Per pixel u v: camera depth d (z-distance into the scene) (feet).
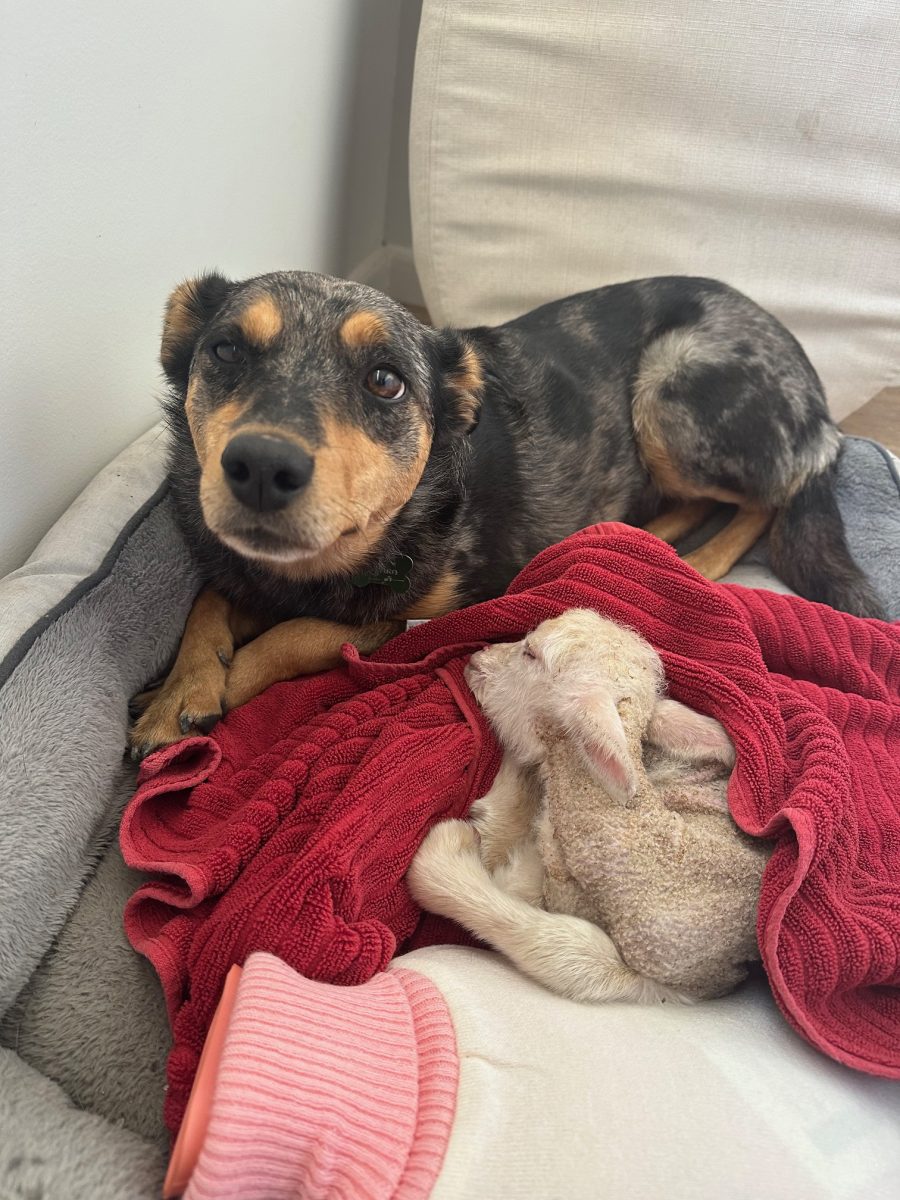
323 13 2.57
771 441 2.29
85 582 1.62
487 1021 1.17
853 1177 1.05
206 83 1.96
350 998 1.14
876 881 1.36
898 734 1.63
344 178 3.15
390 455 1.60
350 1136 1.01
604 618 1.65
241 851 1.37
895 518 2.40
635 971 1.30
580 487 2.26
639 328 2.40
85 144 1.59
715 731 1.51
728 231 2.63
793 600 1.80
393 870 1.39
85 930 1.36
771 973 1.23
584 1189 0.98
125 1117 1.23
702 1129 1.04
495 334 2.10
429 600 1.93
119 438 1.95
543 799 1.50
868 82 2.42
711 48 2.42
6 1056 1.21
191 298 1.75
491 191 2.67
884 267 2.63
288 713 1.65
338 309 1.59
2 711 1.40
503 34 2.48
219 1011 1.11
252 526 1.38
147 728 1.58
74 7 1.48
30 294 1.54
